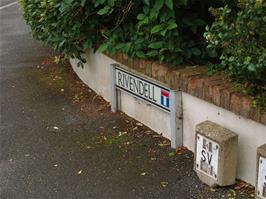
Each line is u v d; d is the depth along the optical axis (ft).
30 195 9.01
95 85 14.46
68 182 9.40
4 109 13.69
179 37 10.55
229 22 8.55
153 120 11.35
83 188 9.15
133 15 11.63
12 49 21.35
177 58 10.58
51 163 10.23
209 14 11.00
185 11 10.89
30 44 22.17
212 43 8.68
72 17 12.60
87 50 14.57
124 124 11.94
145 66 11.09
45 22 14.43
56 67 17.71
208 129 8.86
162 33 10.18
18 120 12.79
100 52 12.53
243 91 8.66
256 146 8.50
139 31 11.23
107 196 8.83
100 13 11.37
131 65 11.66
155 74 10.79
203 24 10.77
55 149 10.89
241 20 8.04
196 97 9.72
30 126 12.33
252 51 8.02
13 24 27.76
